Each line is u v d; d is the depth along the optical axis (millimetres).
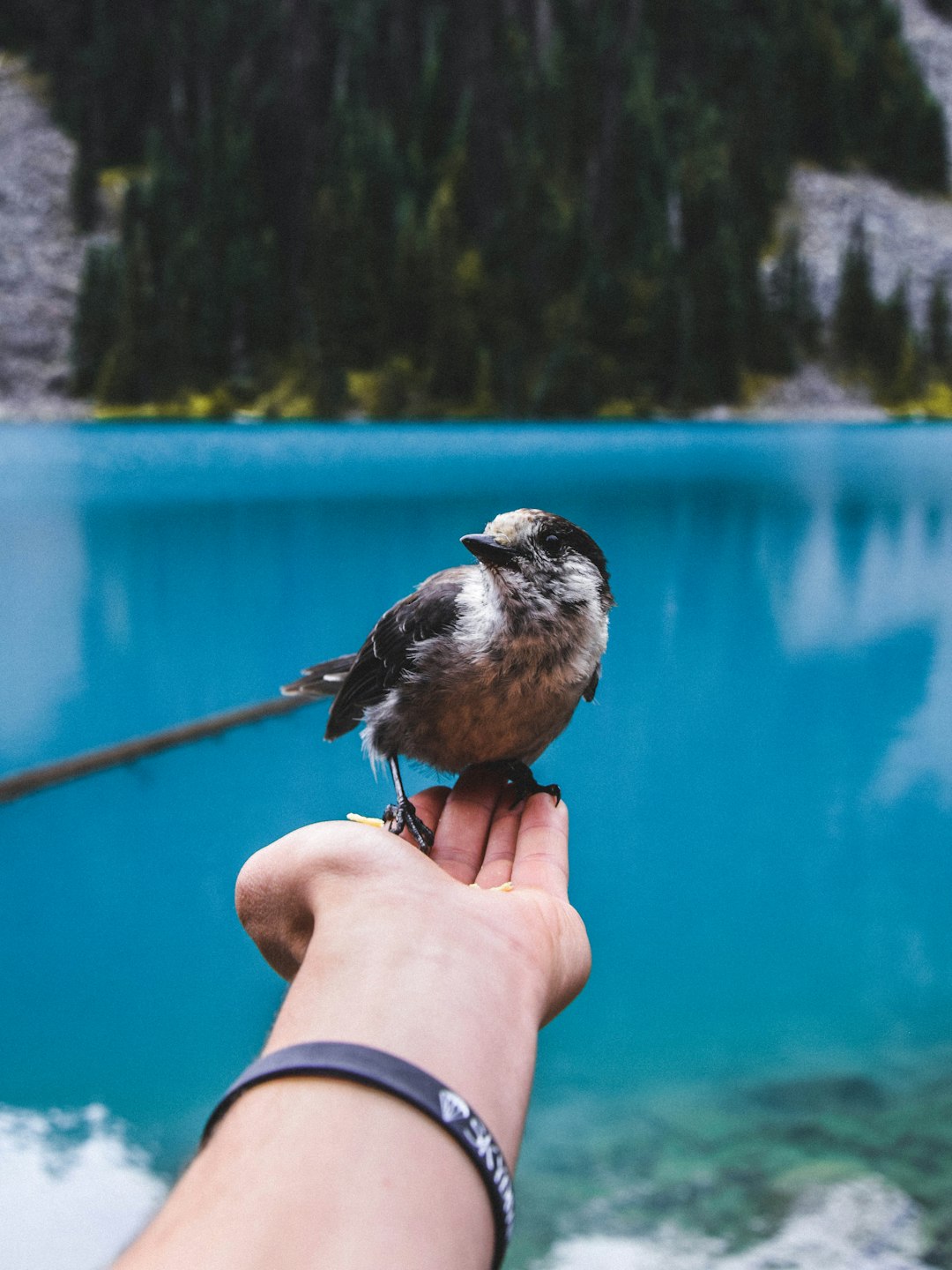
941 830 6719
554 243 49000
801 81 60500
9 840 6469
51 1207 3193
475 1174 878
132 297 49000
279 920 1533
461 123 51531
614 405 48781
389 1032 1063
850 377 52531
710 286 49406
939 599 12156
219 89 55281
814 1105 3881
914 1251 2920
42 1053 4379
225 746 7918
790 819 6945
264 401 49219
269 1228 782
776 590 12617
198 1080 4137
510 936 1363
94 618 11273
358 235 49125
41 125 58531
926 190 63000
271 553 14180
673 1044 4422
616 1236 3037
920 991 4910
